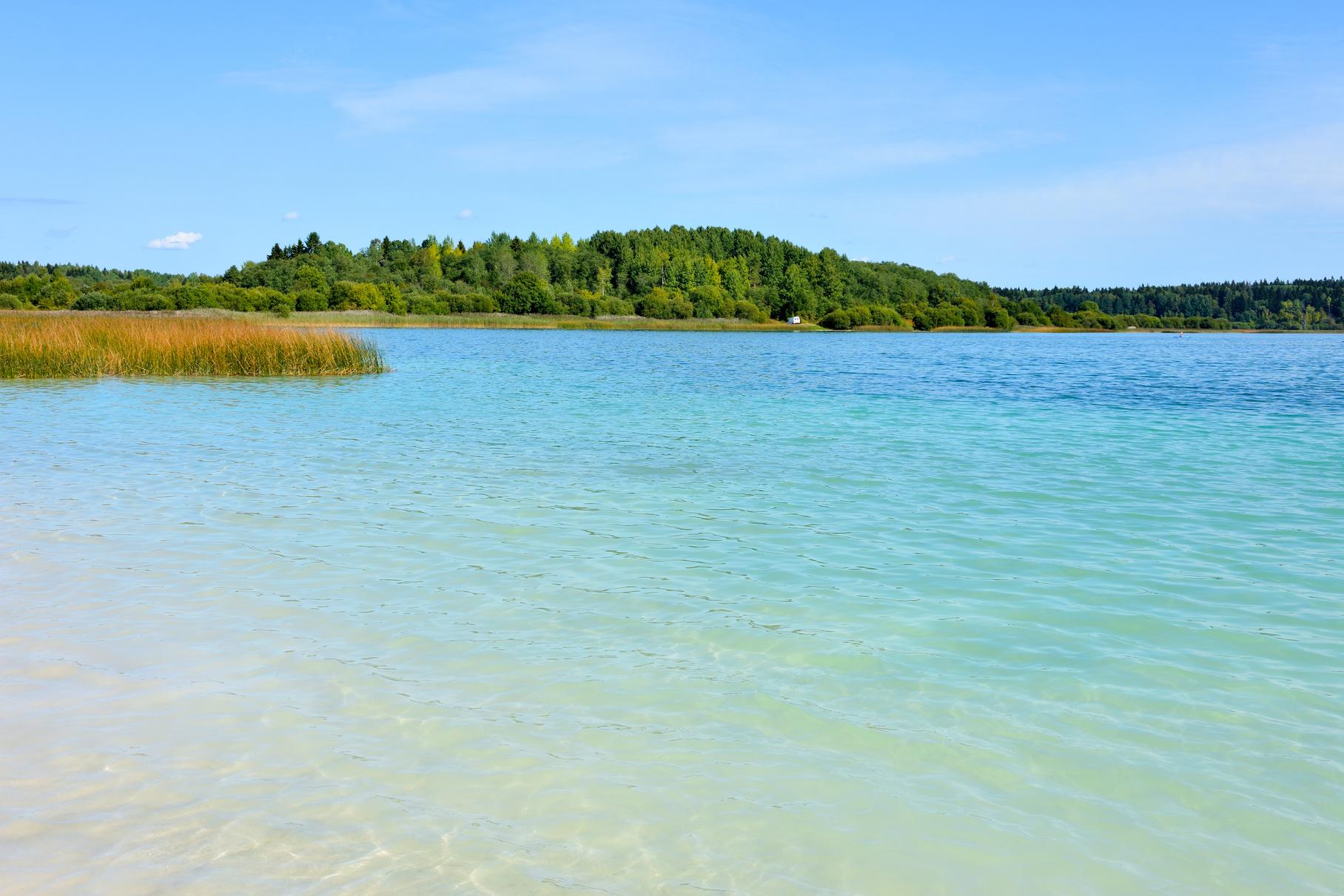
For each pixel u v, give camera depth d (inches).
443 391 1051.3
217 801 174.6
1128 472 548.7
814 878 155.3
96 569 325.1
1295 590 315.6
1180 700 226.8
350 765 188.5
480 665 242.7
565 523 405.7
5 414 767.1
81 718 207.9
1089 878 156.9
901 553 360.2
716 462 575.5
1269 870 159.8
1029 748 201.8
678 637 265.9
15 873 151.5
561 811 173.3
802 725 210.7
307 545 363.3
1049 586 319.0
